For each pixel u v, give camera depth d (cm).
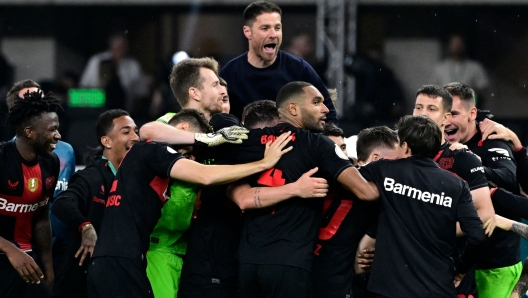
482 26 4931
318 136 1870
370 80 4403
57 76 5091
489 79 4972
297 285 1794
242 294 1862
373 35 4953
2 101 4081
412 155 1858
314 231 1850
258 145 1889
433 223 1803
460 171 1989
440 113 2092
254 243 1833
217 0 4988
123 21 5084
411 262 1786
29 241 2222
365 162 2042
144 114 4825
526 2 4856
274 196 1811
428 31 4947
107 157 2366
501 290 2211
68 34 5116
